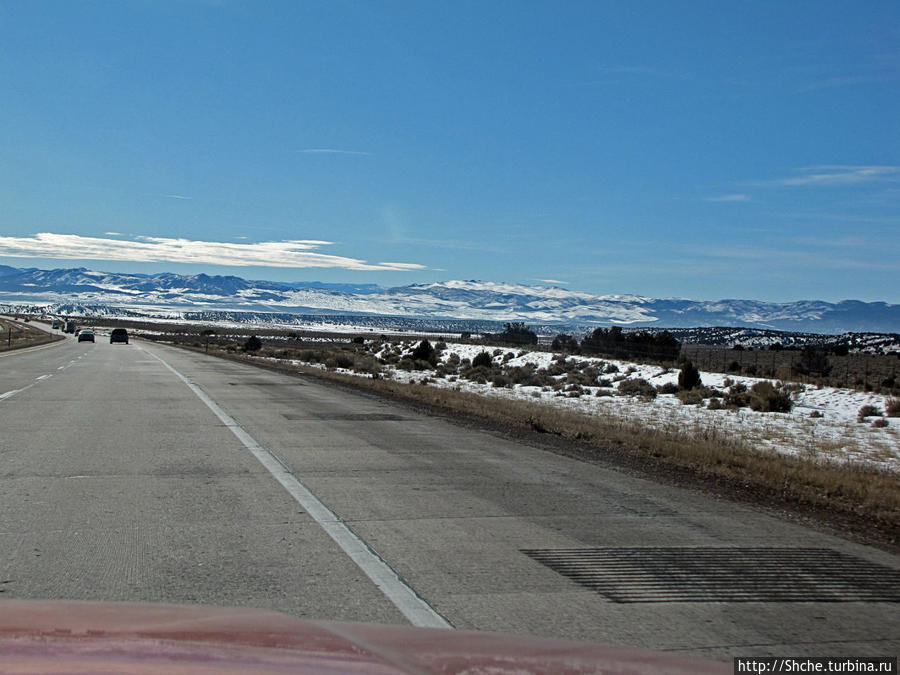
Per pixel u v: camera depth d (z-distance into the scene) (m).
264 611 3.45
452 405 22.28
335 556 6.66
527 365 51.94
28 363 40.41
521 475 11.15
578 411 24.80
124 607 3.33
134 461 11.37
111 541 6.97
